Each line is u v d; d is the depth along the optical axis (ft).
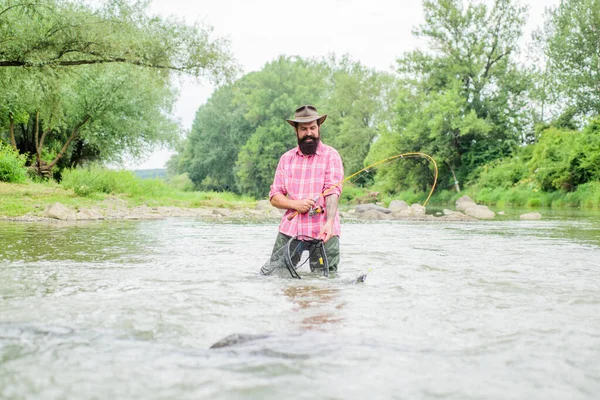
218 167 224.94
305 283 11.66
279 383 5.18
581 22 120.78
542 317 8.24
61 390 4.99
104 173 71.67
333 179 14.44
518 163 117.80
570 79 122.52
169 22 64.23
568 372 5.59
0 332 7.21
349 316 8.28
